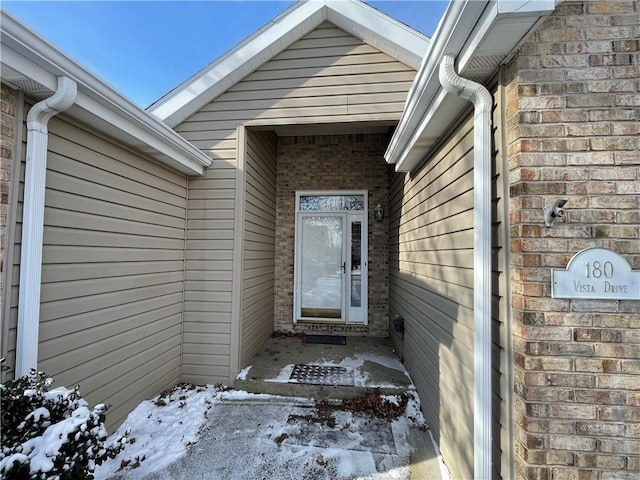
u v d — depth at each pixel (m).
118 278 2.62
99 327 2.41
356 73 3.63
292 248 5.65
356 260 5.61
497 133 1.66
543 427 1.40
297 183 5.70
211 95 3.78
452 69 1.71
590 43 1.47
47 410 1.59
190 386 3.52
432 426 2.69
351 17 3.45
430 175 2.90
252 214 4.20
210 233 3.75
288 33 3.61
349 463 2.33
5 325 1.71
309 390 3.36
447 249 2.37
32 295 1.81
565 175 1.45
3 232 1.71
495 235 1.68
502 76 1.63
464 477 1.95
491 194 1.69
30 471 1.33
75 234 2.19
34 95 1.85
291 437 2.64
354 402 3.19
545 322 1.43
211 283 3.71
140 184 2.91
